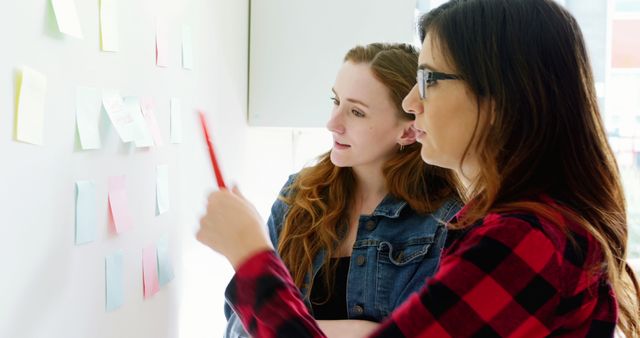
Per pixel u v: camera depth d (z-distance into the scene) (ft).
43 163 2.84
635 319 2.80
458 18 2.51
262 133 7.23
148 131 3.96
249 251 2.70
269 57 6.75
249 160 6.85
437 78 2.54
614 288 2.52
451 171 4.30
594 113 2.53
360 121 4.35
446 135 2.56
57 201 2.97
